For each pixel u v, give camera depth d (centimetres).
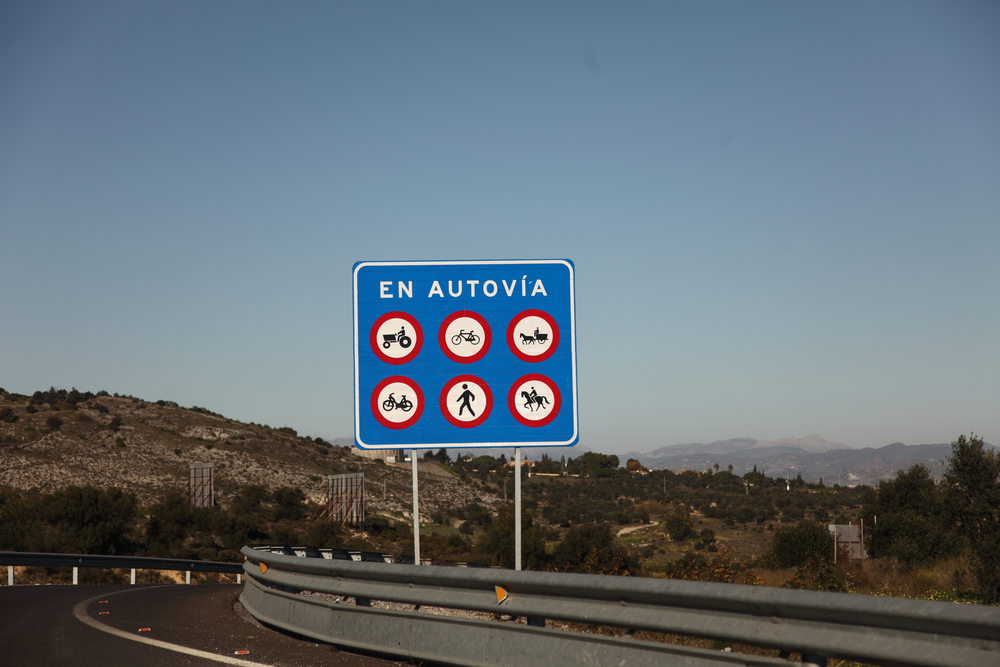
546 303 1138
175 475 9462
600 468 18962
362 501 7700
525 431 1122
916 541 2681
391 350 1120
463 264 1135
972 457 2288
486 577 739
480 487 13338
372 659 833
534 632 710
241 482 9738
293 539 6719
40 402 11325
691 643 928
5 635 1005
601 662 659
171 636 987
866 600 510
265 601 1102
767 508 12488
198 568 3167
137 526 6003
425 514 10250
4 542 4688
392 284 1128
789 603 546
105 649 898
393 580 837
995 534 1986
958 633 470
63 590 1775
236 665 806
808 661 556
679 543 8469
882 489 4559
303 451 12169
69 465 9019
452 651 767
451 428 1115
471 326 1130
